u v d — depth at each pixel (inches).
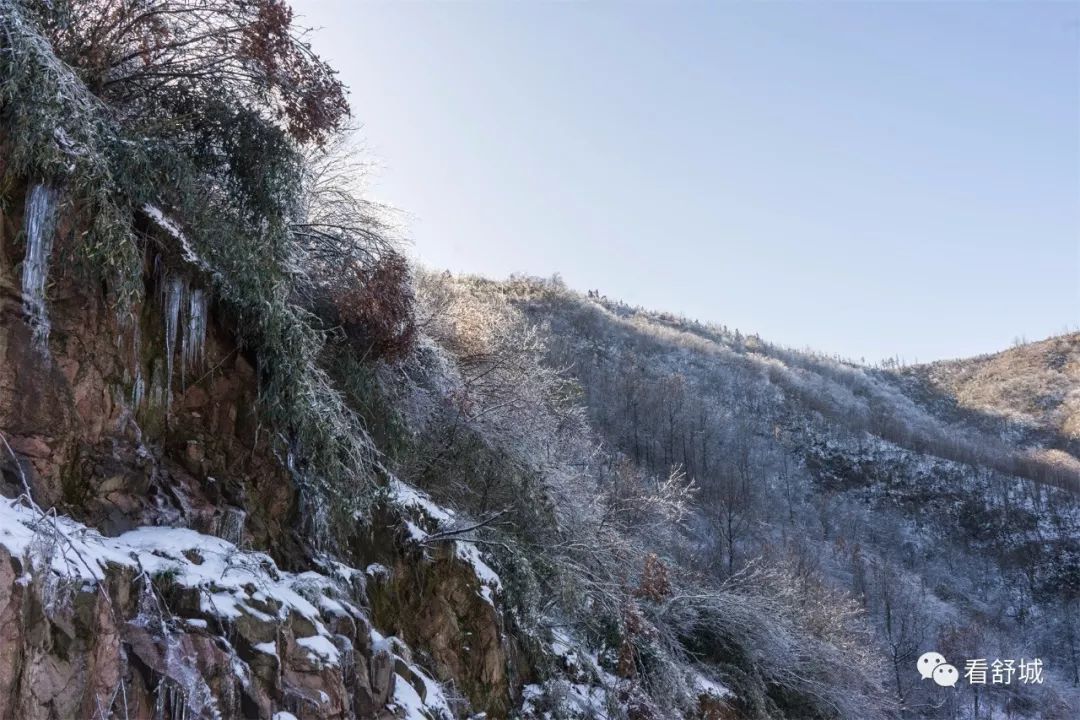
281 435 296.4
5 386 203.9
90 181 221.3
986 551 2486.5
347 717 230.8
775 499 2119.8
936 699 1262.3
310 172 374.3
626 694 445.4
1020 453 3715.6
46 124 208.7
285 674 217.6
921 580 1919.3
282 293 284.8
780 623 653.3
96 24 265.4
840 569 1612.9
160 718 180.4
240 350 286.0
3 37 213.8
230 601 212.4
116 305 223.8
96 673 171.2
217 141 301.1
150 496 235.8
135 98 286.5
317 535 299.7
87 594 174.1
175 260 259.1
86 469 219.0
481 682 354.9
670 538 726.5
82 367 224.1
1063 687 1558.8
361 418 359.6
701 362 3533.5
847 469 2942.9
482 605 371.6
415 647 331.0
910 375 5723.4
